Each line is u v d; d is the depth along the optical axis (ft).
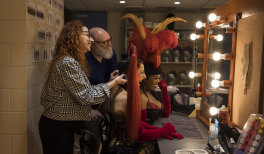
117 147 6.00
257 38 4.88
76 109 5.80
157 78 6.98
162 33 6.92
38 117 7.63
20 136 6.81
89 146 5.77
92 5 18.99
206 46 8.09
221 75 6.66
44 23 7.85
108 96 6.04
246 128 4.27
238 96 5.70
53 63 5.79
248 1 5.35
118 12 21.70
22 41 6.54
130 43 7.09
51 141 5.85
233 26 6.05
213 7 18.58
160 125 7.09
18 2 6.45
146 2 17.40
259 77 4.77
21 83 6.65
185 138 6.07
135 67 5.56
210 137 5.43
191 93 8.69
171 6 18.62
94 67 8.59
